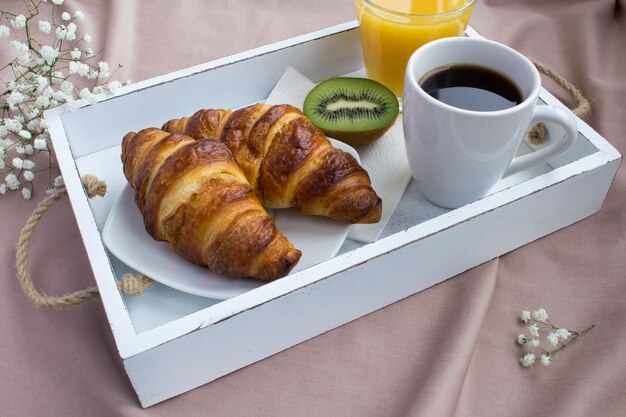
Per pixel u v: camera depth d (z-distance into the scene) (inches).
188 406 19.7
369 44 24.2
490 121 19.4
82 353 20.5
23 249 21.7
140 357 18.1
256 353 20.1
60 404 19.8
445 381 19.6
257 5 30.3
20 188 24.1
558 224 22.7
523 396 20.0
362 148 23.5
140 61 28.0
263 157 20.8
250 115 21.3
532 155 21.6
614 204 23.3
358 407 19.8
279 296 18.8
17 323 21.1
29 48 25.5
